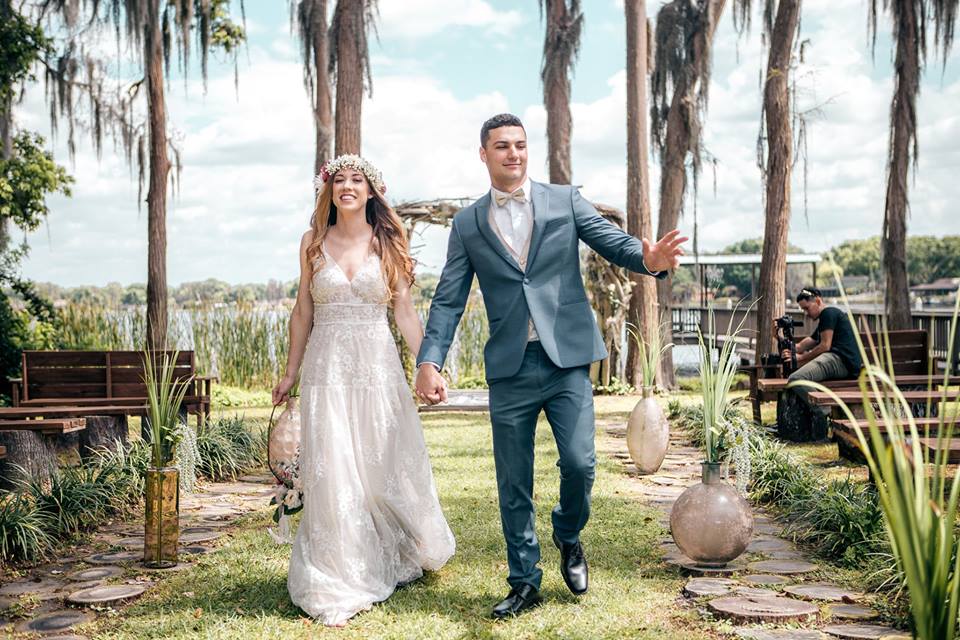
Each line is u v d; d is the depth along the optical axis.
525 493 3.58
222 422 8.49
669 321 15.52
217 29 17.16
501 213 3.62
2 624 3.55
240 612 3.60
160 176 15.51
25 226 13.27
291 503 4.41
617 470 7.35
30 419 7.90
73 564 4.51
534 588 3.59
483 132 3.64
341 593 3.58
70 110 15.80
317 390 3.84
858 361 8.95
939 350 13.64
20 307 13.88
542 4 16.66
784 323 9.64
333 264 3.96
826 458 7.66
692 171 16.34
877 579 3.86
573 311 3.55
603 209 14.33
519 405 3.53
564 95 16.72
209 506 6.09
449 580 4.07
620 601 3.70
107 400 8.74
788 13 13.89
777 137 13.91
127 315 15.44
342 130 13.56
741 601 3.62
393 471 3.95
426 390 3.59
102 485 5.79
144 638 3.32
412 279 4.13
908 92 14.12
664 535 4.98
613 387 14.88
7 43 12.70
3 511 4.76
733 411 7.73
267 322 15.52
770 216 13.98
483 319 16.39
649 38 17.28
